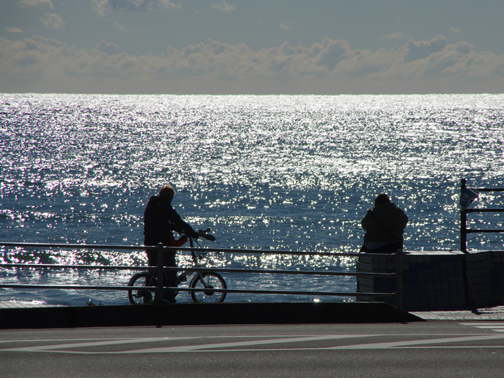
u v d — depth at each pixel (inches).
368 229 836.6
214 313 760.3
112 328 718.5
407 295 791.7
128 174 7106.3
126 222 4126.5
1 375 494.0
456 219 4350.4
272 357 560.4
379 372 509.7
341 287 1900.8
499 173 6968.5
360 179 6609.3
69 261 2719.0
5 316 722.8
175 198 5334.6
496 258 842.8
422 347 601.3
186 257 2842.0
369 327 718.5
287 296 1727.4
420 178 6633.9
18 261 2694.4
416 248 3348.9
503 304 818.8
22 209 4579.2
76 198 5251.0
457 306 794.8
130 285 885.2
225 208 4805.6
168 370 513.7
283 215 4458.7
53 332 691.4
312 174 7106.3
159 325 743.7
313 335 666.8
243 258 2906.0
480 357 561.0
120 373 502.3
